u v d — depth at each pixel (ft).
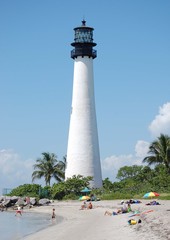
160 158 316.19
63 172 390.83
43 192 330.75
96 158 314.76
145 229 109.19
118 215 170.91
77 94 319.47
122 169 477.36
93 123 317.83
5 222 203.21
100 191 298.56
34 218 221.05
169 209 160.66
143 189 282.36
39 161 389.19
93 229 129.18
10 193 349.82
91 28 323.57
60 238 118.52
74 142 314.55
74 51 322.96
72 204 271.90
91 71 322.75
